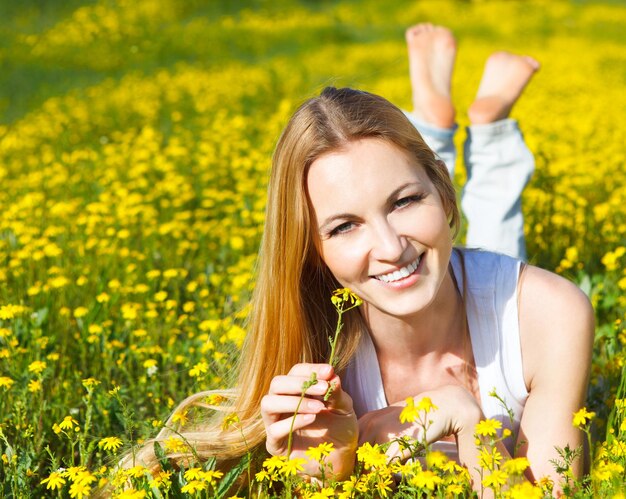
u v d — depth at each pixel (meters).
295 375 2.32
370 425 2.49
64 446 3.27
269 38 21.62
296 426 2.30
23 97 15.18
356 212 2.36
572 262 4.82
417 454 2.38
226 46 20.61
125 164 8.06
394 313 2.44
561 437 2.48
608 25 24.52
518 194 4.16
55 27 20.94
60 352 4.02
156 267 5.35
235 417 2.62
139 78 16.42
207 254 5.56
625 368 2.69
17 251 5.26
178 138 9.28
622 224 5.68
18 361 3.63
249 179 7.27
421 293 2.42
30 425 3.09
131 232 5.69
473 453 2.36
